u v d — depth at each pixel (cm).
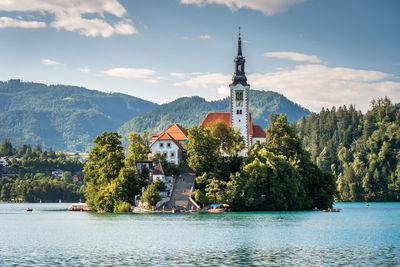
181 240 9912
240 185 17138
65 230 12044
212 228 12069
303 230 11731
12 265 7225
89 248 8906
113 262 7456
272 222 13650
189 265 7194
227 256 7969
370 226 12838
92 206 19362
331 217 15762
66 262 7469
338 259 7669
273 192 17162
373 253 8269
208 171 17925
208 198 17100
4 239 10344
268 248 8831
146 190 17088
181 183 17962
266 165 17388
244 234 10875
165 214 16275
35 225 13762
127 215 16138
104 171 18025
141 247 8994
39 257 7950
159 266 7119
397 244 9344
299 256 7969
